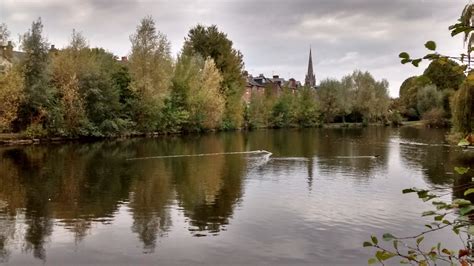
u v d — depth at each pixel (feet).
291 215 40.50
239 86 221.05
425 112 248.32
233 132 198.90
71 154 93.61
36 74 125.70
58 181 58.65
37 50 125.29
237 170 70.90
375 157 91.04
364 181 60.29
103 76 144.46
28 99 122.52
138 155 93.20
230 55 221.25
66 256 29.45
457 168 9.18
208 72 190.29
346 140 144.05
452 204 8.43
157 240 32.89
